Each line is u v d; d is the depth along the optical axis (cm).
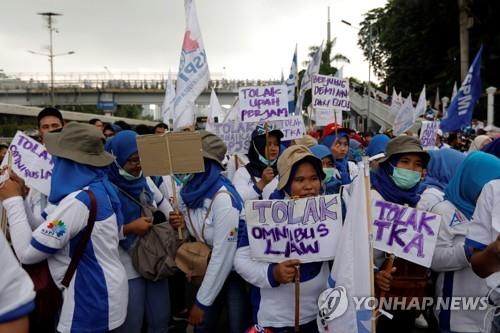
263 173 468
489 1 3055
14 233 269
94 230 262
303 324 270
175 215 333
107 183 281
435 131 758
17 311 144
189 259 322
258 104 569
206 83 514
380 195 315
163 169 326
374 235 276
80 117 1608
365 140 1395
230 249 305
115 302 270
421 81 4091
